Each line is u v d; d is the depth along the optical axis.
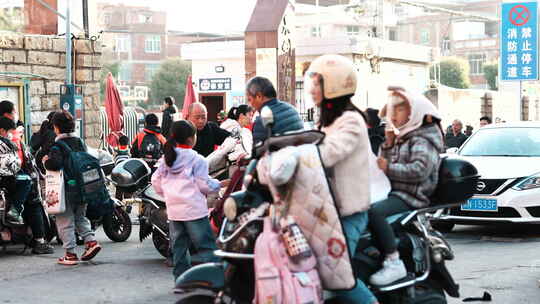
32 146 12.05
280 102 7.02
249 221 5.28
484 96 39.75
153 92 79.31
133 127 24.12
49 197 9.54
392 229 5.67
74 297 8.05
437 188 5.99
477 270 9.43
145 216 10.14
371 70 30.86
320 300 5.18
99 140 19.89
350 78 5.44
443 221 12.64
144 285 8.65
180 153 7.90
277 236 5.13
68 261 9.88
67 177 9.57
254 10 25.61
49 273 9.35
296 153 5.11
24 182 10.48
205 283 5.23
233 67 32.50
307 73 5.54
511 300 7.85
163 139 13.05
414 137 5.82
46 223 11.20
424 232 5.91
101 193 9.73
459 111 37.22
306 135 5.28
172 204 7.91
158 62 104.88
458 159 6.09
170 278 9.05
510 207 11.96
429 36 95.56
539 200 11.97
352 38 29.58
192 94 22.48
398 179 5.76
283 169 4.99
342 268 5.18
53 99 18.67
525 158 12.88
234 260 5.29
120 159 14.48
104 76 82.56
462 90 37.44
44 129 11.77
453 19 93.31
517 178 12.05
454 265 9.77
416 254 5.85
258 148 5.44
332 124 5.44
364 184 5.42
